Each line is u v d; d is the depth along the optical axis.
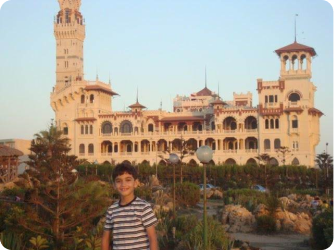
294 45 158.00
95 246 26.94
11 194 54.19
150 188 73.69
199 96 195.25
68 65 189.25
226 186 107.94
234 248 31.59
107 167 107.38
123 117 172.25
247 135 160.12
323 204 57.06
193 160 163.88
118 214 11.79
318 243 36.28
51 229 28.86
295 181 115.00
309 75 156.25
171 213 45.81
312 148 160.88
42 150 34.84
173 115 175.25
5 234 27.12
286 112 156.12
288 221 46.59
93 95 174.25
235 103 185.88
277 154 155.88
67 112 175.12
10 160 80.00
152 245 11.60
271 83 158.88
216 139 163.38
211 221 33.75
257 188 101.50
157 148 170.25
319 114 167.25
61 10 191.25
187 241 30.05
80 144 172.88
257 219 46.44
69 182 29.84
